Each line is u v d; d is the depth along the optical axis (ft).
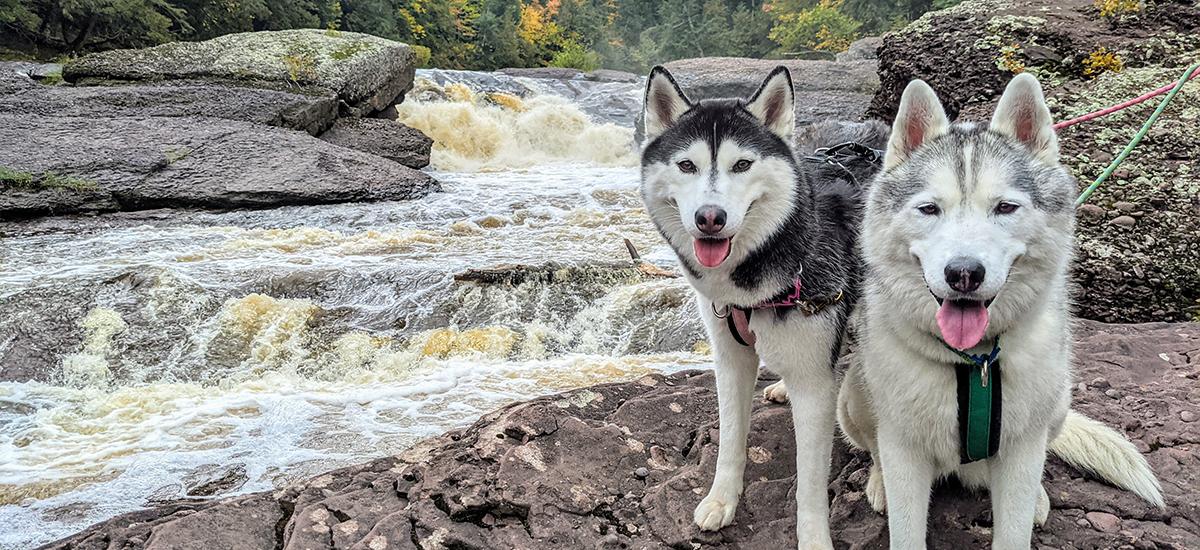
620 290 23.61
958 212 8.13
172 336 21.27
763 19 217.77
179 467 16.06
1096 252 20.57
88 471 15.85
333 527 10.15
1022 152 8.61
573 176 46.80
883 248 8.77
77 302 21.93
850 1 179.01
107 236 29.04
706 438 11.99
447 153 52.19
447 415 18.37
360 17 127.95
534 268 23.79
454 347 21.59
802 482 9.67
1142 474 10.21
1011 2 35.78
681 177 10.34
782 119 10.81
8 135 35.06
